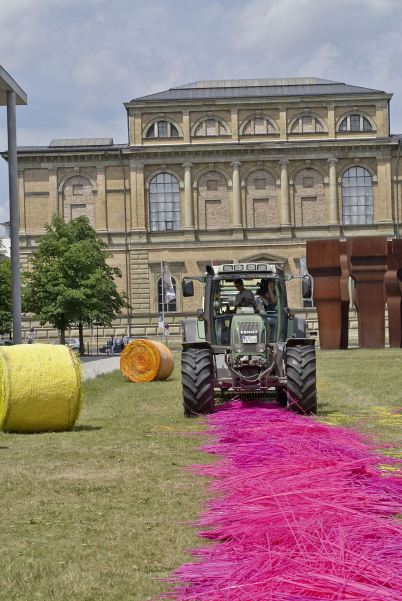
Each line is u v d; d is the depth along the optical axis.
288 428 9.54
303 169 63.50
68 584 4.36
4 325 47.16
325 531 4.91
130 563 4.71
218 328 13.45
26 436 10.20
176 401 15.07
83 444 9.30
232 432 9.55
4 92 21.53
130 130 63.41
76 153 62.88
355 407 12.72
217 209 63.59
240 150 62.94
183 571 4.43
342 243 39.06
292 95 63.06
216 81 66.56
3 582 4.41
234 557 4.62
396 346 38.56
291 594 3.85
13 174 21.47
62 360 10.68
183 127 63.34
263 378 11.90
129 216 63.41
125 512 5.92
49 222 63.09
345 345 38.94
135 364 22.09
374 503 5.71
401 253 38.34
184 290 13.85
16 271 21.22
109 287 53.25
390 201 62.81
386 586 3.97
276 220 63.47
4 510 6.04
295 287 62.84
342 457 7.32
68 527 5.53
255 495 6.06
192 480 7.02
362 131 63.25
